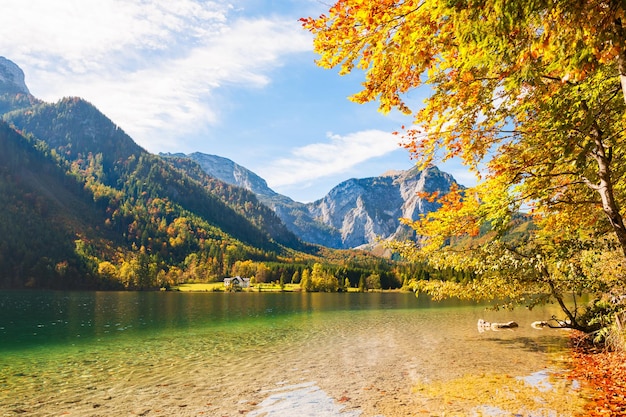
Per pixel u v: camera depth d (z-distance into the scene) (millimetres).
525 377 14789
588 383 13133
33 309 61062
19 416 11977
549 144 8719
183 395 13938
